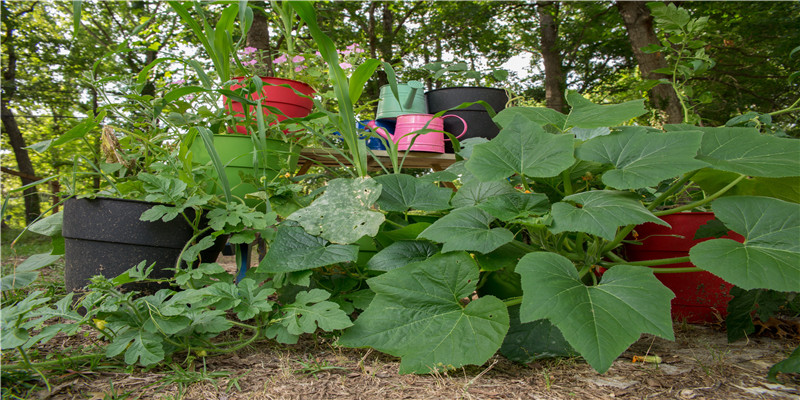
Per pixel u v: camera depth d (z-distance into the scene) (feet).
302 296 4.44
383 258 4.79
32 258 4.75
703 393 3.51
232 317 5.42
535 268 3.65
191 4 5.36
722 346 4.77
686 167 3.69
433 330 4.00
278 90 6.66
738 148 4.15
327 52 5.18
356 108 6.96
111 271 4.79
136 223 4.77
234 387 3.60
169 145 6.37
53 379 3.57
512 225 5.11
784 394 3.49
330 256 4.50
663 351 4.61
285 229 4.80
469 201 5.20
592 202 4.09
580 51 36.09
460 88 9.16
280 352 4.48
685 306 5.74
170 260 4.91
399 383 3.70
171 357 4.21
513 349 4.27
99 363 3.95
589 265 4.76
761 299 4.63
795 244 3.40
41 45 31.89
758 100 25.31
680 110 16.34
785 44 24.72
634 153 4.22
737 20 25.53
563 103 31.83
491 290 5.44
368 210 4.87
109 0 30.58
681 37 7.32
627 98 34.42
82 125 4.94
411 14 34.45
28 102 31.63
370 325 4.14
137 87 5.79
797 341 4.92
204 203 4.58
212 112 6.53
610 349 3.06
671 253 5.75
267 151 5.84
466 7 31.55
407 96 8.86
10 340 3.23
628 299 3.40
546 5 28.25
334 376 3.85
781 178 4.42
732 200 3.94
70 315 3.59
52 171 32.53
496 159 4.50
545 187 5.64
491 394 3.48
